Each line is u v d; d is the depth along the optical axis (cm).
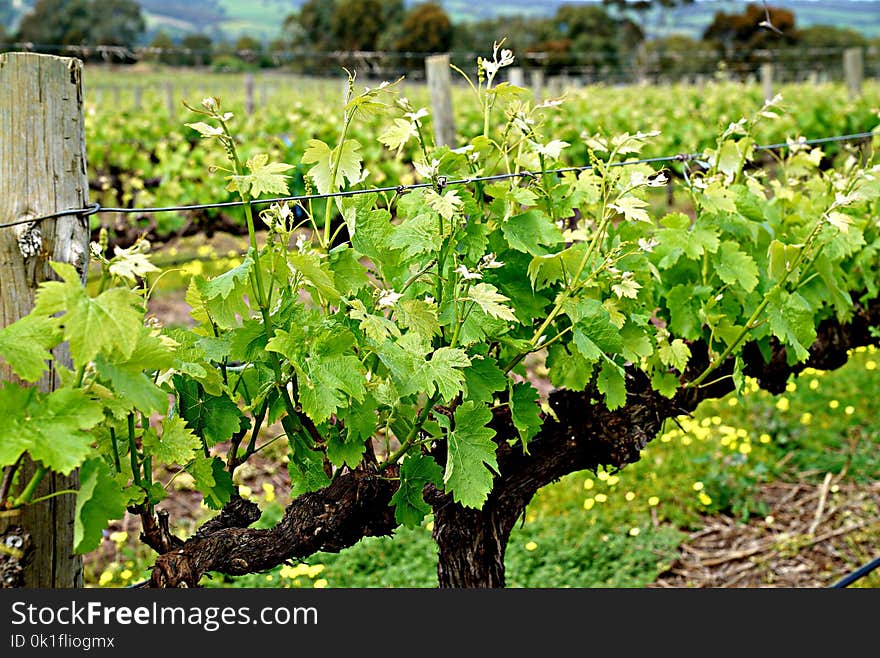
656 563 468
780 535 495
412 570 441
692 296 264
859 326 335
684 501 524
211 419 206
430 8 5125
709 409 629
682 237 262
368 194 219
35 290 173
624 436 260
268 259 194
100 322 154
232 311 198
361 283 209
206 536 217
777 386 314
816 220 290
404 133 214
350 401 198
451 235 206
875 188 293
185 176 787
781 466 568
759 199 288
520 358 227
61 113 174
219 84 3009
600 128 246
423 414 206
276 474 539
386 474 222
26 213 171
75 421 156
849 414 620
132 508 203
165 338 177
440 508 257
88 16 5481
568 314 220
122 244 629
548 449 259
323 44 5444
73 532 182
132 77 3100
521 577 446
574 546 475
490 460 205
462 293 210
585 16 4422
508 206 223
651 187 227
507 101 230
